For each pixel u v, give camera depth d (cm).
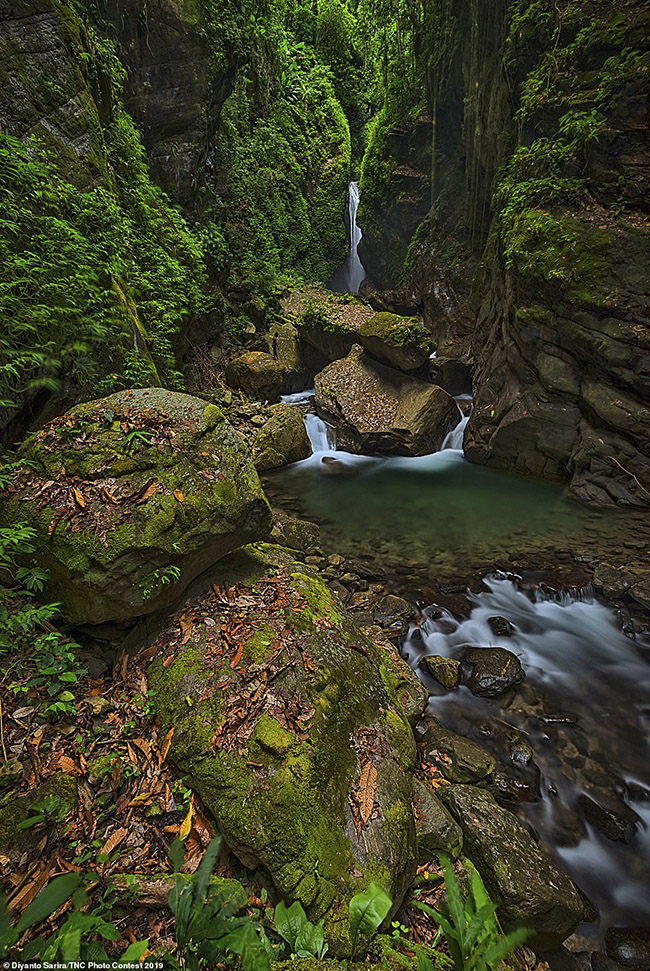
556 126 872
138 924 196
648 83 745
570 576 576
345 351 1272
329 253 1892
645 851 321
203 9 1020
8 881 198
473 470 937
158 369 761
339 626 348
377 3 1568
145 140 995
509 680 431
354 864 227
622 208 773
